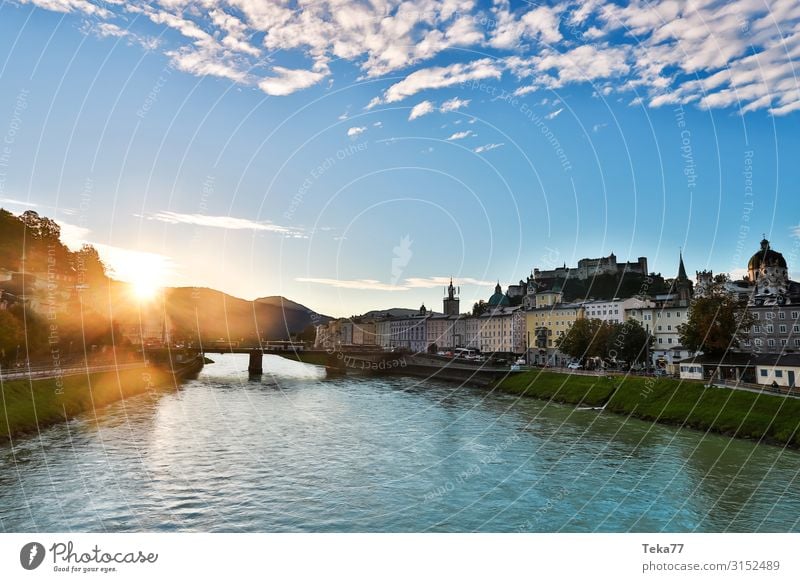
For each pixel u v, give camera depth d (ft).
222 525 109.70
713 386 233.96
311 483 137.49
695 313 304.30
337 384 377.91
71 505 119.65
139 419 219.61
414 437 192.65
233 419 224.53
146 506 119.65
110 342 371.97
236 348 467.11
